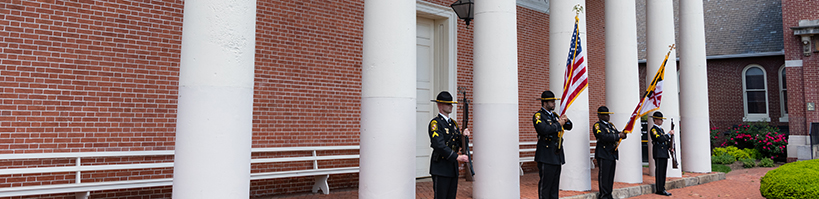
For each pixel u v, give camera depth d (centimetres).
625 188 830
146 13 696
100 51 656
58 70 626
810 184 678
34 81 610
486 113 645
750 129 1786
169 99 710
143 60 689
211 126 355
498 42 644
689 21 1147
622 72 907
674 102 1030
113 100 662
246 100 380
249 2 388
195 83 358
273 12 796
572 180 774
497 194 632
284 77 803
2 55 591
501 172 633
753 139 1738
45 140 613
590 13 1384
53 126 619
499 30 645
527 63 1198
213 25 363
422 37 1017
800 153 1548
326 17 864
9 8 598
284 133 798
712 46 2072
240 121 373
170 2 720
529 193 785
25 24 607
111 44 665
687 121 1138
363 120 502
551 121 638
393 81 490
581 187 771
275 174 725
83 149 638
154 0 704
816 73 1577
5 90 591
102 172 661
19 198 599
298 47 823
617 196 805
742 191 941
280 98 796
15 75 598
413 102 506
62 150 623
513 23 659
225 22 367
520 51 1182
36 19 614
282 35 805
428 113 1014
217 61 361
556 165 645
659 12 1051
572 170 777
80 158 635
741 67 1998
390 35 493
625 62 908
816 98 1570
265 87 780
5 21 595
